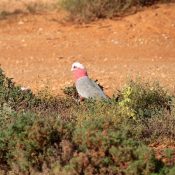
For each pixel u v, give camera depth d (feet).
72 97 96.89
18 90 92.63
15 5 199.82
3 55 158.51
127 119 81.30
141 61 148.56
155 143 79.15
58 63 148.77
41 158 67.26
